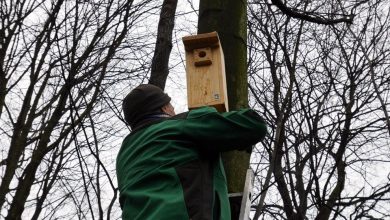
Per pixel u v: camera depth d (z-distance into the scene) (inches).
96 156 163.8
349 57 276.7
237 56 140.5
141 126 90.6
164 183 80.7
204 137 84.4
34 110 214.5
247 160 127.7
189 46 112.4
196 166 82.7
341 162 269.6
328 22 180.9
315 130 243.8
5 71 229.3
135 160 86.0
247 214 94.1
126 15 214.5
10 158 205.3
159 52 203.2
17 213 192.7
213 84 110.0
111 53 211.6
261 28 270.2
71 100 171.6
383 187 248.5
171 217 76.4
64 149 207.0
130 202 81.7
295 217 240.1
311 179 240.1
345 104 263.3
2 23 230.8
